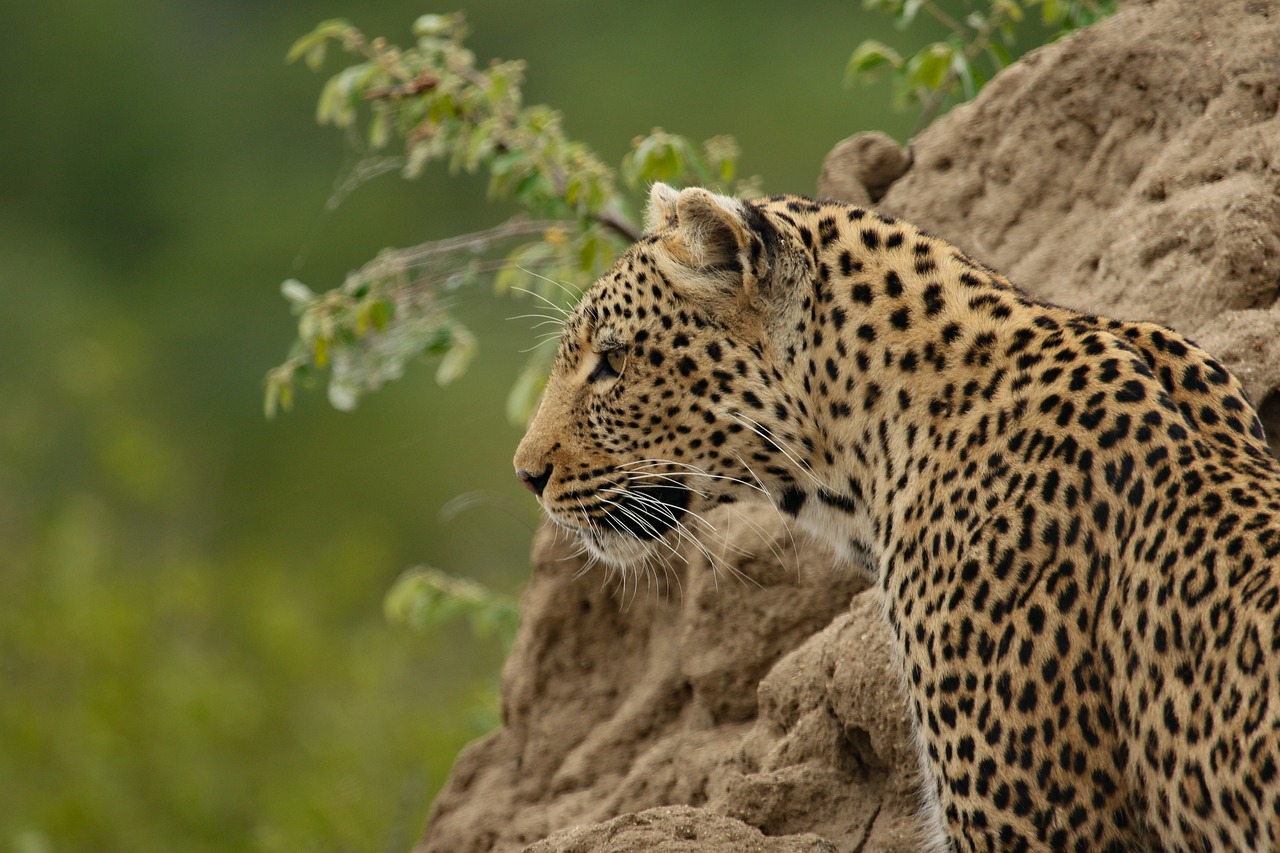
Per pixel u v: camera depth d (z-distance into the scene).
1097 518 7.14
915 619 7.61
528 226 15.07
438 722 20.03
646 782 10.16
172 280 45.19
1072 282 10.10
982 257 10.80
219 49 53.59
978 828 7.30
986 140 11.12
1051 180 10.76
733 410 8.27
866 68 13.98
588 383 8.61
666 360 8.30
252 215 46.97
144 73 52.09
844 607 10.04
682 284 8.16
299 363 14.30
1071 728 7.05
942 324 7.86
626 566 9.05
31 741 19.95
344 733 19.94
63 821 18.81
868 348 7.96
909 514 7.75
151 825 19.19
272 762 20.53
